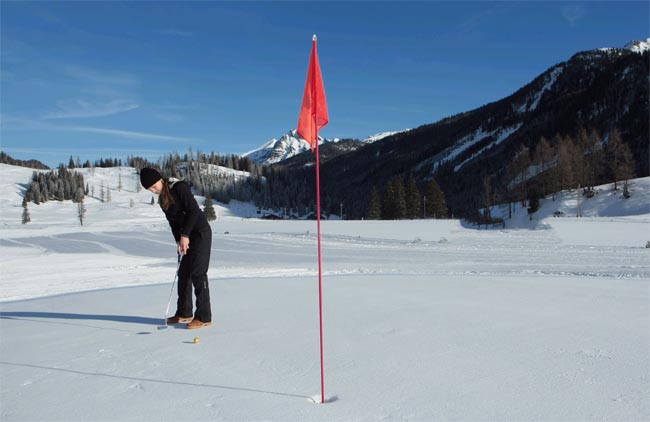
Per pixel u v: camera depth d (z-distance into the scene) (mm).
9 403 2576
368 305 5516
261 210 129625
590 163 65562
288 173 176250
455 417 2270
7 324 4812
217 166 178250
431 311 5074
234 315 4973
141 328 4457
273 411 2385
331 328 4285
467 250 21078
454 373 2949
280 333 4109
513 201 68750
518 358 3258
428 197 77625
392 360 3252
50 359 3438
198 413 2375
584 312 4957
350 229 41812
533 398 2516
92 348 3725
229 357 3396
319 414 2332
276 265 15125
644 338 3793
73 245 28484
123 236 37219
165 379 2936
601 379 2807
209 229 4551
